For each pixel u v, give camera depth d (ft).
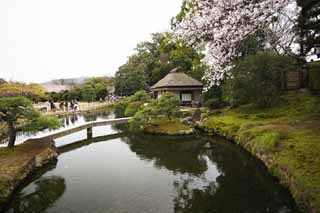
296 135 24.75
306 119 30.94
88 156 33.88
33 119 30.91
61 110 89.56
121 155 33.96
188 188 22.00
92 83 155.12
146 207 18.79
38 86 124.47
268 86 43.24
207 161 29.48
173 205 18.92
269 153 24.04
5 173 22.66
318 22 24.95
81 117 75.97
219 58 29.76
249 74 42.47
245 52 43.32
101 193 21.66
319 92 40.98
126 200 20.10
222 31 24.62
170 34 34.50
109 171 27.40
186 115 58.18
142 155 33.60
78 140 44.73
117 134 49.34
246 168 26.32
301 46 35.42
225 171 25.80
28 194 22.02
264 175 24.00
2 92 86.48
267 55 42.32
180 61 103.14
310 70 43.93
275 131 27.27
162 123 51.03
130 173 26.50
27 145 32.71
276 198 19.21
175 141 40.57
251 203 18.61
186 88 76.38
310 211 14.01
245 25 24.21
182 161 30.01
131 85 124.88
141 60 134.82
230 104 53.52
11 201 20.61
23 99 30.40
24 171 24.70
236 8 23.73
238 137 33.63
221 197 19.86
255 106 46.26
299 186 16.35
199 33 27.35
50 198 20.99
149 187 22.56
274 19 24.53
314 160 18.48
